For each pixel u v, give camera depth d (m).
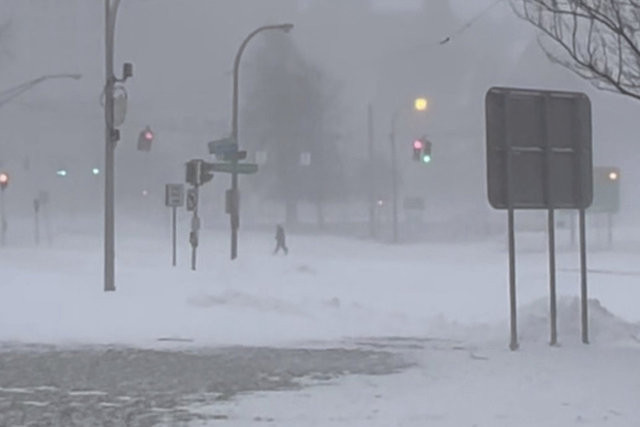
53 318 37.78
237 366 26.61
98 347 30.78
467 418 18.72
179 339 32.88
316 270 64.62
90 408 20.52
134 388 23.05
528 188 29.28
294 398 21.41
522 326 32.56
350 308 41.53
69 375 25.11
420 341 32.56
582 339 30.58
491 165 28.80
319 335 34.28
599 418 18.52
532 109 29.30
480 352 28.62
